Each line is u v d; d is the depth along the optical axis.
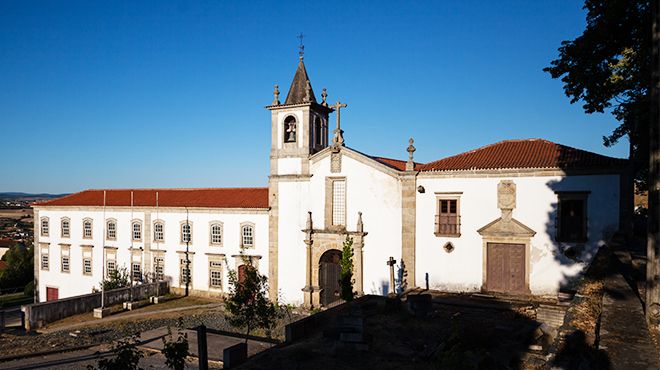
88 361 22.08
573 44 19.27
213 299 37.53
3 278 55.06
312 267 32.56
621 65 23.92
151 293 38.41
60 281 45.41
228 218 37.44
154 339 25.50
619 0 16.69
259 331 27.27
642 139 21.02
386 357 14.90
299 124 33.66
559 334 9.73
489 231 26.72
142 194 45.09
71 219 44.91
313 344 16.44
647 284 9.30
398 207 29.55
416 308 20.00
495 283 26.73
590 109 20.67
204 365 14.59
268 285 34.75
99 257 43.38
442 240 28.11
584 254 24.56
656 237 9.13
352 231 30.89
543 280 25.48
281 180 34.09
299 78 34.44
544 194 25.59
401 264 29.23
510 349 14.60
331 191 32.09
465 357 11.14
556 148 27.77
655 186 9.24
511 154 28.42
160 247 40.56
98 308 33.47
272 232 34.38
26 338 27.38
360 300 23.77
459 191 27.61
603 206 24.19
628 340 7.90
